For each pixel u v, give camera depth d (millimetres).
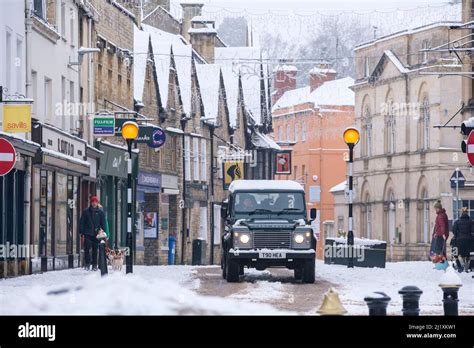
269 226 37625
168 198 82125
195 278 40844
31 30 47688
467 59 93938
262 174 108562
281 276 43062
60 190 52312
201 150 89938
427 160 99188
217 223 95125
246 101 108312
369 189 111500
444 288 18875
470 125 44781
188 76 87375
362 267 51094
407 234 102438
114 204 68062
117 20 70750
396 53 105062
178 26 104625
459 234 45844
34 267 46281
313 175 135375
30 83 47438
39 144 47438
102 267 36562
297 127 138000
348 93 135375
